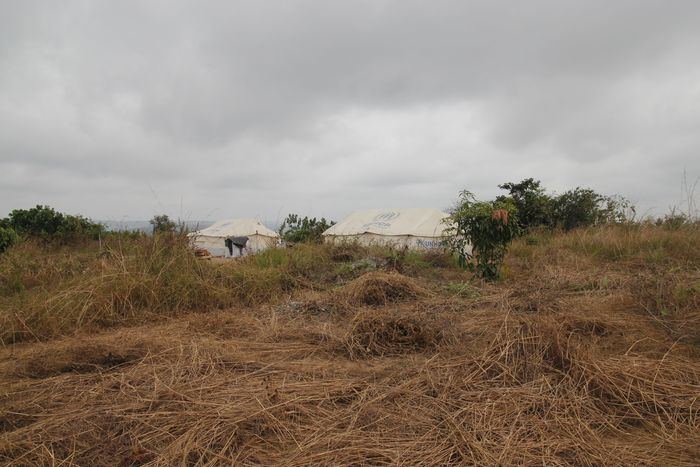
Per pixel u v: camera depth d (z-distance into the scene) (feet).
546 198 48.11
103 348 13.48
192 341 14.06
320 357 13.30
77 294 17.97
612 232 32.58
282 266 25.77
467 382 10.73
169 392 10.46
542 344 11.97
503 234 24.47
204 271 22.25
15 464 7.87
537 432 8.63
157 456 8.01
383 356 13.19
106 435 8.80
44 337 15.78
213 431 8.70
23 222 50.52
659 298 16.25
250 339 15.02
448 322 14.80
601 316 15.11
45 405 10.18
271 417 9.18
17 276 22.82
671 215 33.88
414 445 8.27
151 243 22.57
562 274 22.98
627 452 8.03
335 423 9.08
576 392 10.10
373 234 44.42
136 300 18.78
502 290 20.42
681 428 8.86
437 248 35.09
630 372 10.77
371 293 19.56
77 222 51.44
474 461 7.70
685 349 12.48
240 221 61.00
